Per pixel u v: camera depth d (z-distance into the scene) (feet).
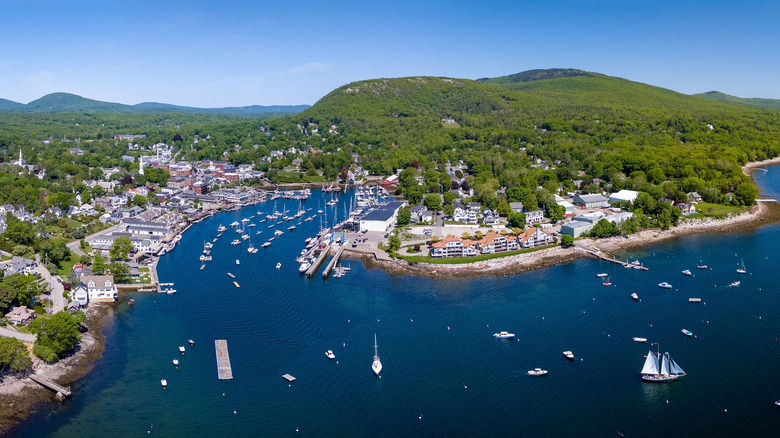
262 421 569.23
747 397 601.21
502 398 606.14
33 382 629.92
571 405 593.42
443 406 593.01
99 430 554.46
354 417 576.20
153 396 610.24
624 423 562.66
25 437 541.34
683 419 567.59
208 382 637.71
